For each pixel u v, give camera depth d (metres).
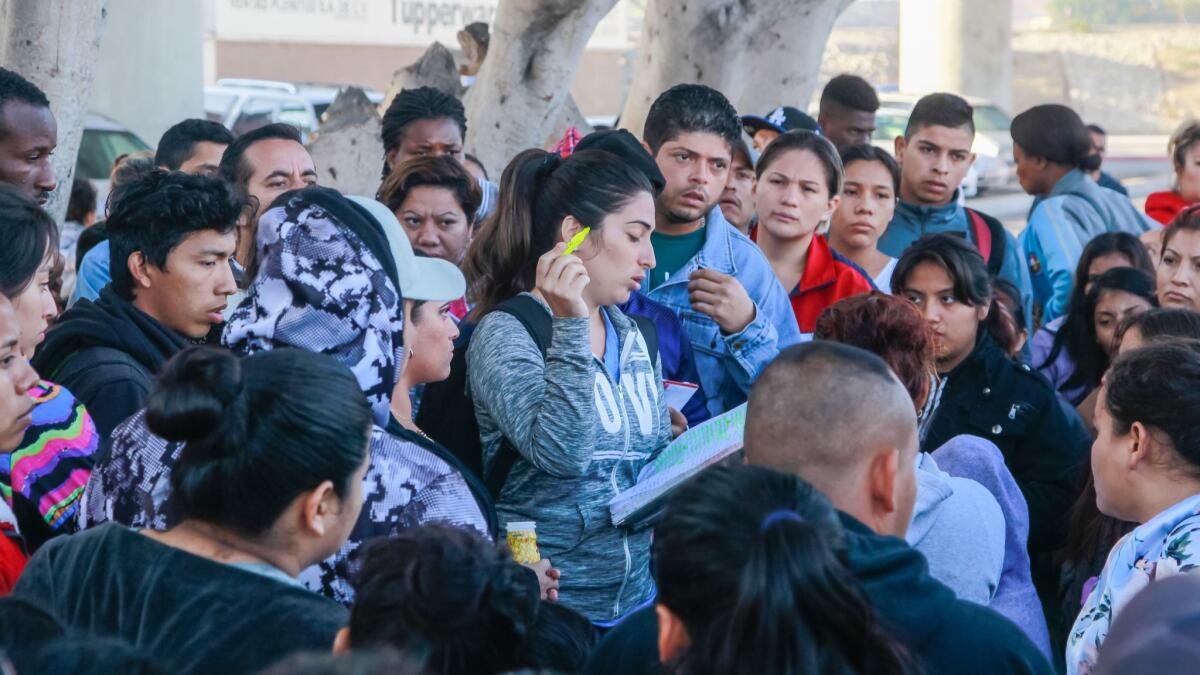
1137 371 2.94
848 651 1.82
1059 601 4.20
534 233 3.62
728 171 4.71
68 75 5.58
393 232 3.13
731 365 4.31
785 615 1.79
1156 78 34.66
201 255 3.47
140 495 2.62
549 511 3.35
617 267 3.49
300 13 27.55
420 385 3.97
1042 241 6.70
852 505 2.39
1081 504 3.84
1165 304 4.88
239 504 2.20
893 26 37.69
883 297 3.27
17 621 1.81
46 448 2.94
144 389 3.30
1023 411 4.26
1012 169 21.02
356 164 7.73
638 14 35.62
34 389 2.98
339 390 2.26
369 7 28.02
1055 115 7.07
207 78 27.06
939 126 6.32
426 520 2.75
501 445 3.37
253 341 2.81
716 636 1.80
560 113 9.73
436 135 5.67
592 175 3.49
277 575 2.24
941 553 2.93
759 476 1.92
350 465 2.25
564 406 3.16
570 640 2.35
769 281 4.62
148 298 3.50
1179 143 7.00
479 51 9.64
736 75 8.13
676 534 1.86
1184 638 1.62
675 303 4.52
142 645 2.13
